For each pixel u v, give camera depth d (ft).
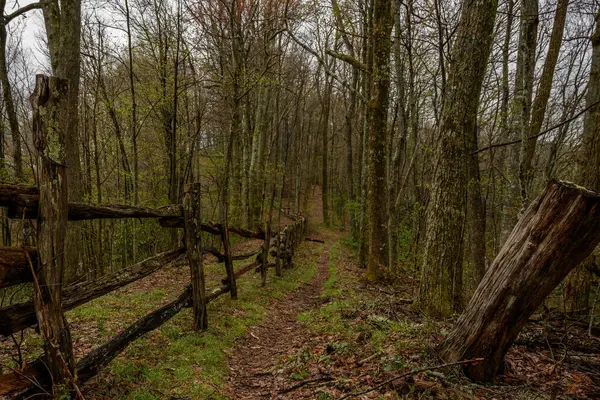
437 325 15.19
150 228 40.22
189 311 18.60
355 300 22.91
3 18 26.18
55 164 8.67
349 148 64.13
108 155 41.86
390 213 33.53
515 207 24.70
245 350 16.42
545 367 11.21
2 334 8.08
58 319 8.82
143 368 12.09
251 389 12.67
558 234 8.68
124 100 38.27
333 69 71.10
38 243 8.49
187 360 13.52
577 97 34.04
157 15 36.04
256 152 62.28
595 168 16.85
